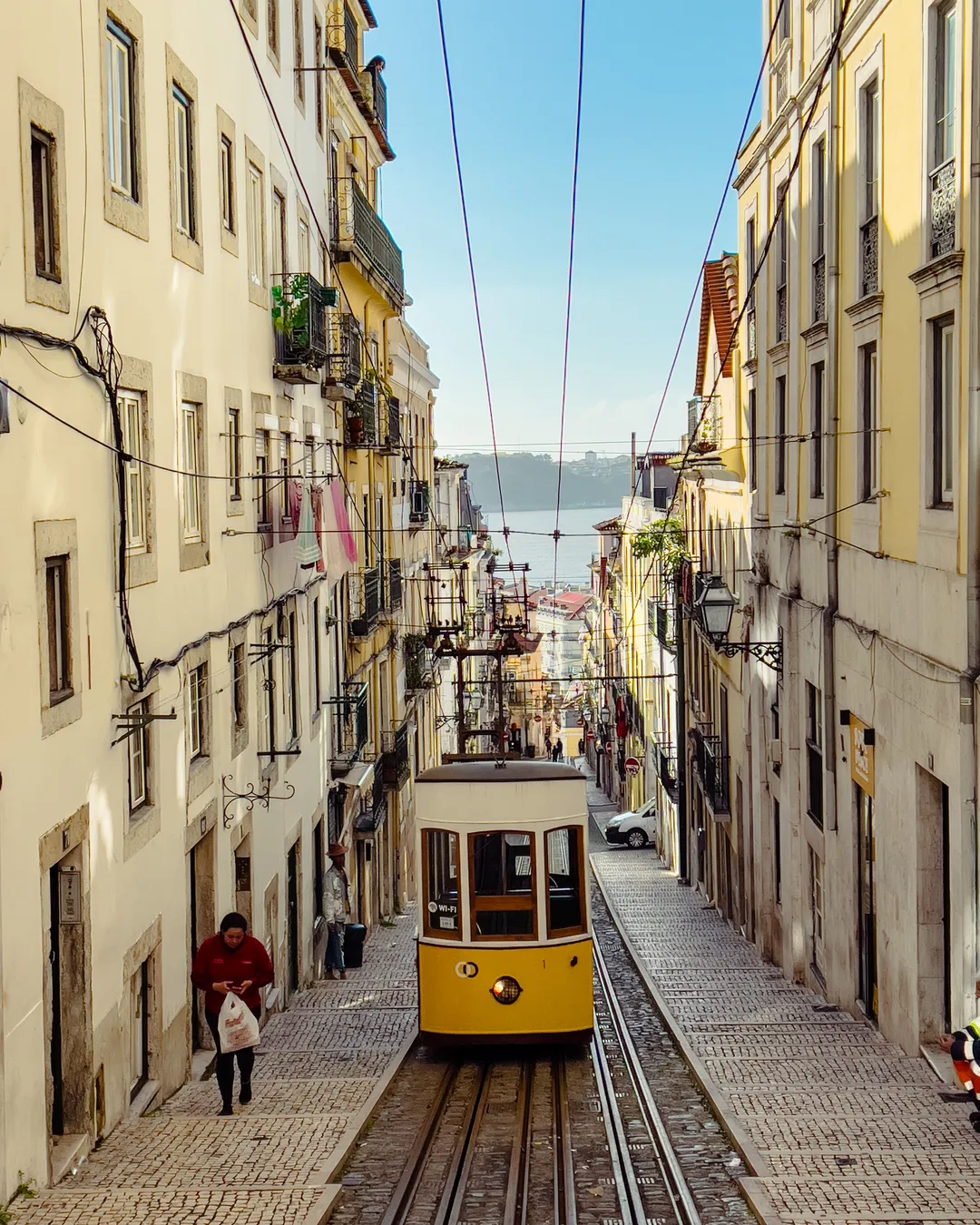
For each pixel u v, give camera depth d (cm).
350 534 2359
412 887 3369
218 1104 1095
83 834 925
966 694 1023
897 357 1260
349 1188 862
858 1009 1471
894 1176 802
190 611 1260
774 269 2003
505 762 1453
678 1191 840
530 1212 836
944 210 1120
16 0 822
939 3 1139
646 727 4769
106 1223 729
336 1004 1686
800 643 1794
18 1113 789
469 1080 1246
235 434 1497
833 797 1570
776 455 1998
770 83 2005
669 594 3950
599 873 3819
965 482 1048
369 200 2802
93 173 980
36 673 841
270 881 1616
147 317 1127
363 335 2592
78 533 927
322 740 2064
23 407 824
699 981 1869
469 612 5131
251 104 1598
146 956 1084
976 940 1031
